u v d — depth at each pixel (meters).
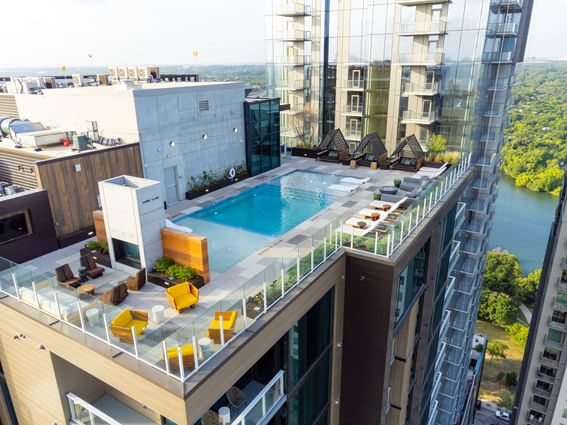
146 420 9.55
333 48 30.42
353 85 30.12
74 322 8.92
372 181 23.58
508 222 64.56
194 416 7.14
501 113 27.33
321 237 11.32
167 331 7.50
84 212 16.36
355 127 31.03
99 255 13.60
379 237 11.72
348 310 12.53
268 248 15.41
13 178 17.94
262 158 26.44
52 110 22.08
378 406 13.04
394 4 26.66
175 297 10.95
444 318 22.53
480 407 41.94
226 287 12.23
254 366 10.47
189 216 19.39
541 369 26.14
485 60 25.14
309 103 32.78
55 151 17.39
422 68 26.53
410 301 14.58
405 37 26.75
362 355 12.75
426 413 21.98
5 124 20.52
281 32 32.59
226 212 19.95
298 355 10.88
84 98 20.17
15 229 14.04
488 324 51.69
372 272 11.77
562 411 25.98
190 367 7.37
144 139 18.88
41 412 10.57
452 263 21.58
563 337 24.69
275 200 21.45
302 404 11.63
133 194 11.82
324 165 28.08
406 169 25.61
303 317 10.73
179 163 20.97
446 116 26.25
